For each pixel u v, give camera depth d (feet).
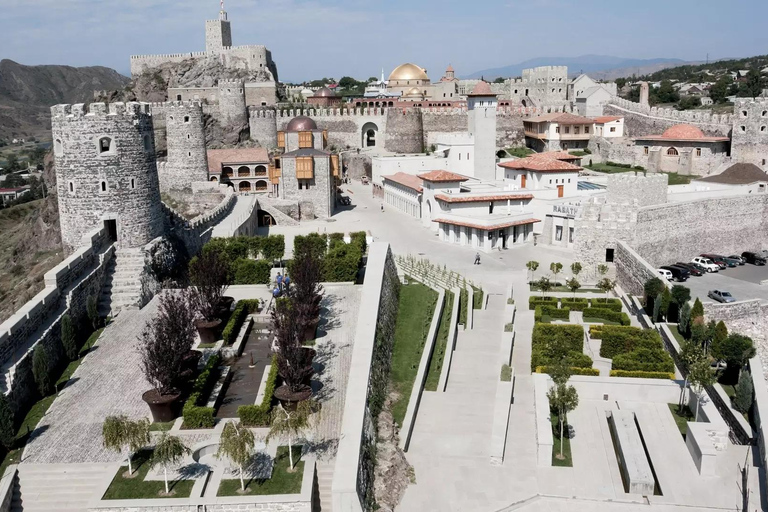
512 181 327.06
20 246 351.67
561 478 120.26
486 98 415.64
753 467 121.08
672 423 137.39
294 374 115.75
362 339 137.39
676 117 449.48
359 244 207.82
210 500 93.45
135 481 98.89
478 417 138.10
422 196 324.39
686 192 308.19
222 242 208.23
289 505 94.02
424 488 117.08
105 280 169.78
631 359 157.99
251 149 422.00
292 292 153.17
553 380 132.67
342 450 104.94
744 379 137.59
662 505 112.06
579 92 585.63
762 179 326.85
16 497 99.71
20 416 118.32
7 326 125.29
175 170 344.49
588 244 239.50
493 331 179.52
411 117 514.68
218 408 119.03
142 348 130.62
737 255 288.92
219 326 146.82
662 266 254.06
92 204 175.01
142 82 545.44
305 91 626.23
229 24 591.37
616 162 445.78
